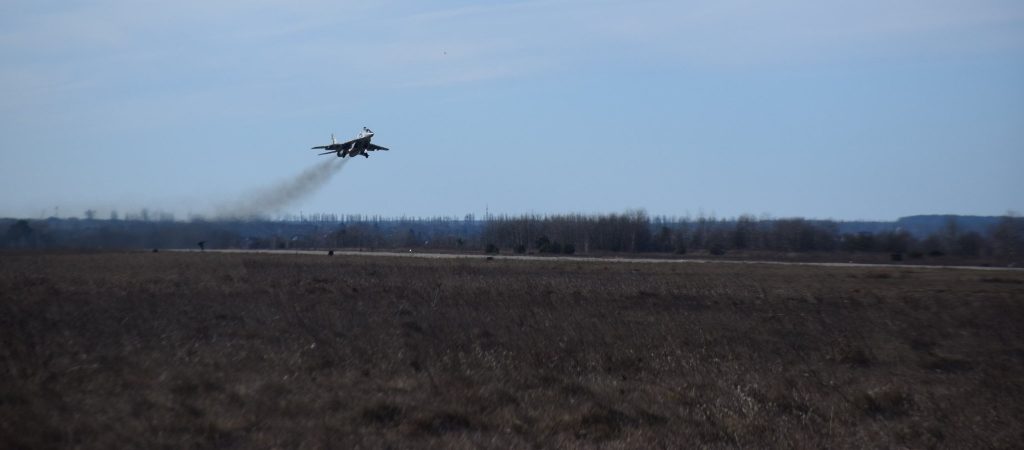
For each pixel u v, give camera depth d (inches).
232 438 572.1
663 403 702.5
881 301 1585.9
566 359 906.7
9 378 744.3
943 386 823.1
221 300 1422.2
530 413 654.5
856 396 745.6
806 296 1669.5
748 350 995.9
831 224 5157.5
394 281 1857.8
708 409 679.1
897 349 1048.2
